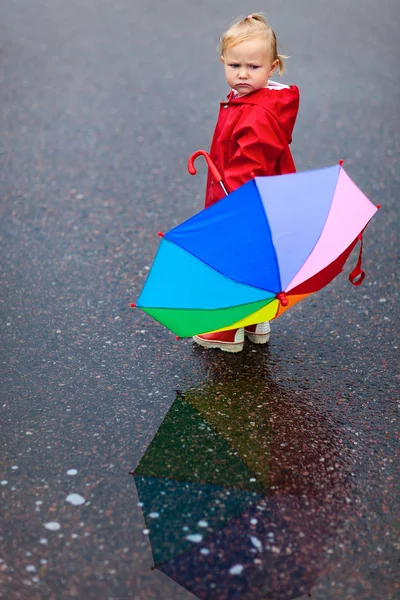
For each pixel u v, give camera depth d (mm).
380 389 3648
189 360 3855
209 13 10234
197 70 8281
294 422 3428
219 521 2895
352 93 7652
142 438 3318
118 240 5074
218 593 2605
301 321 4195
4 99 7469
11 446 3252
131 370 3775
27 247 4953
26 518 2889
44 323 4152
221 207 3154
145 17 10117
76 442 3285
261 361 3850
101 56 8688
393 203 5543
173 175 6066
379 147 6520
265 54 3395
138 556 2738
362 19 9930
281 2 10711
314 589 2627
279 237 3143
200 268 3227
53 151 6430
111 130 6859
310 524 2887
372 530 2861
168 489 3045
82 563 2705
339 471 3150
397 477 3119
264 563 2721
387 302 4375
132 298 4406
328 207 3256
